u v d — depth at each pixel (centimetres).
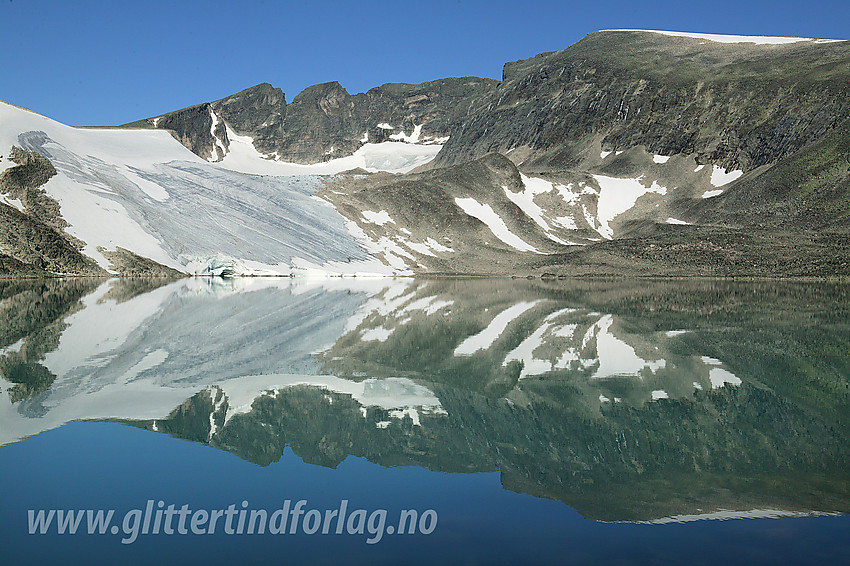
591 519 852
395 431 1264
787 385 1681
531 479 1005
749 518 856
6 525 837
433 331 2705
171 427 1284
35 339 2428
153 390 1602
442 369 1886
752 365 1948
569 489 965
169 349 2225
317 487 967
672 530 820
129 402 1482
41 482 983
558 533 807
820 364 1966
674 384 1695
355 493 943
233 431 1257
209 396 1541
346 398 1531
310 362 1988
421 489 962
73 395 1542
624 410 1435
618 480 1006
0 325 2808
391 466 1058
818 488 972
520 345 2331
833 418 1368
